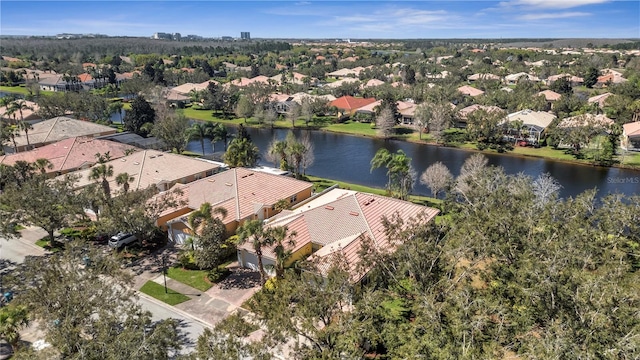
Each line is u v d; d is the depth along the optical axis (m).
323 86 189.62
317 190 71.94
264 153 99.62
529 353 25.19
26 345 34.25
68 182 54.88
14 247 51.66
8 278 32.69
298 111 128.75
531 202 44.22
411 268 33.34
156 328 28.50
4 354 33.88
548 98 137.75
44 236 54.72
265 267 43.28
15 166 61.69
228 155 77.56
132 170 69.88
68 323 26.84
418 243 34.59
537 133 98.81
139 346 25.98
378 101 139.88
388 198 54.44
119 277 33.47
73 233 55.34
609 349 24.23
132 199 49.09
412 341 25.98
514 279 32.75
